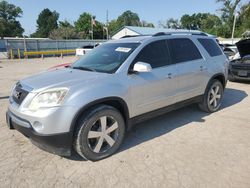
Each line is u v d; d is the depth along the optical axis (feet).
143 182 10.30
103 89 11.68
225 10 213.05
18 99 11.77
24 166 11.53
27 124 10.96
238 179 10.37
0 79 37.22
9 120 12.24
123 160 12.01
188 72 15.92
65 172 11.06
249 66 29.40
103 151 12.10
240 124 16.37
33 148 13.23
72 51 115.55
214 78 18.43
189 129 15.62
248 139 14.06
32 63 70.54
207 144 13.51
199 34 18.42
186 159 11.98
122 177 10.66
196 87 16.90
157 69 14.21
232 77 31.42
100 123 11.84
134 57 13.34
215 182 10.19
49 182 10.37
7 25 266.98
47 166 11.53
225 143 13.60
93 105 11.62
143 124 16.56
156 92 14.14
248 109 19.69
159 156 12.32
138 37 15.51
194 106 20.26
